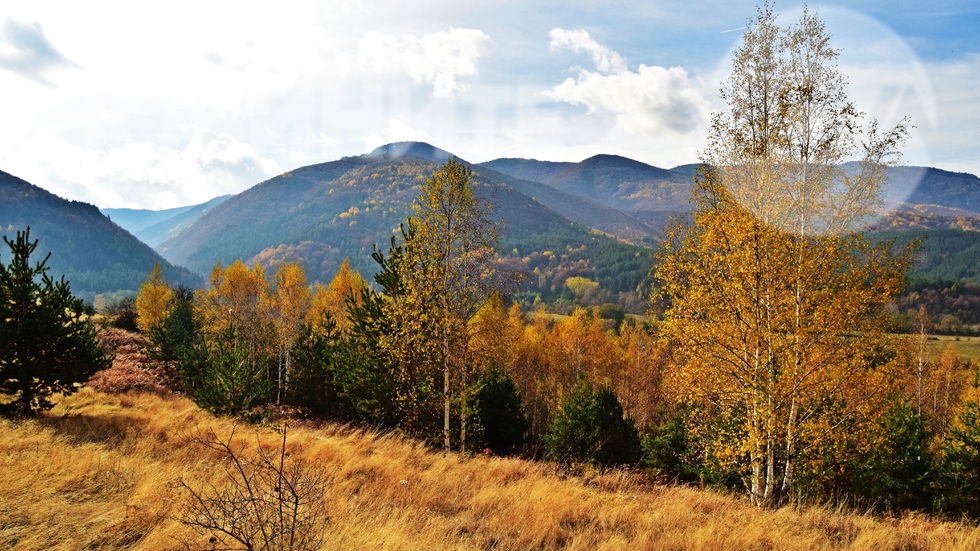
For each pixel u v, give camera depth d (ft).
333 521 20.26
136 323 169.89
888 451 51.11
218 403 55.93
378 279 60.75
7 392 47.06
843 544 26.35
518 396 85.10
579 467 47.96
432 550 19.63
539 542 23.56
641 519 27.55
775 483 41.04
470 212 53.72
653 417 151.12
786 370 38.06
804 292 40.27
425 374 57.21
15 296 47.91
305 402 89.35
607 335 194.39
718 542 23.93
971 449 51.06
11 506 20.88
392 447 41.57
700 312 42.11
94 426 44.19
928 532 30.17
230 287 156.56
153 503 22.21
